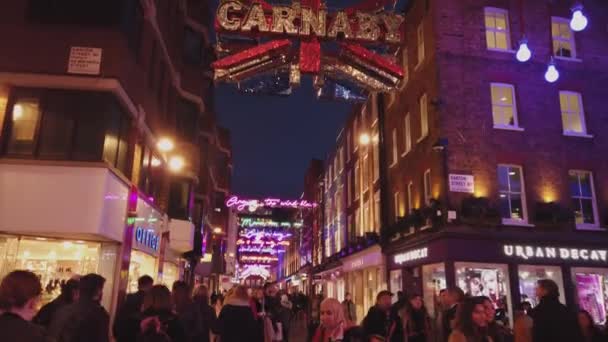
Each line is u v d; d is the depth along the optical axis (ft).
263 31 37.83
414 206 65.46
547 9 63.98
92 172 37.96
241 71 39.09
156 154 58.39
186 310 23.76
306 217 187.62
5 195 36.65
